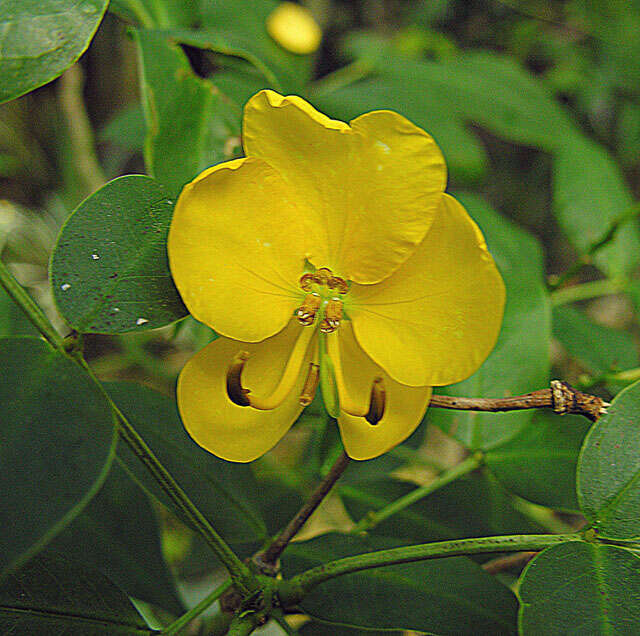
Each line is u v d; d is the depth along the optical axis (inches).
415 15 30.9
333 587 11.9
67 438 10.9
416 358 11.3
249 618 11.7
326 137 11.1
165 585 13.2
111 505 13.3
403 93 19.5
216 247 11.2
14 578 11.7
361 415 11.4
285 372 11.5
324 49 31.3
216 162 13.2
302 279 11.5
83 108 23.3
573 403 11.6
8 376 11.0
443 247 11.2
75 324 11.3
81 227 11.4
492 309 11.1
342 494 13.8
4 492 10.7
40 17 11.4
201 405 11.4
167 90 13.0
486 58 21.8
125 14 13.7
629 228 16.5
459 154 19.2
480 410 11.6
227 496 12.8
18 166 25.4
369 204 11.2
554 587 11.3
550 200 29.9
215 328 11.3
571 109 29.0
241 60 13.6
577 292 16.1
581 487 11.5
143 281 11.4
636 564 11.3
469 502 13.7
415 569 12.1
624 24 26.6
